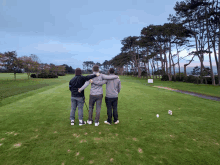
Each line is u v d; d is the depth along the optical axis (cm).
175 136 325
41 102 701
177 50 2991
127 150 266
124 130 360
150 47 4088
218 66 1930
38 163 228
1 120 435
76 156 247
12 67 3003
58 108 585
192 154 253
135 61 6259
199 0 2006
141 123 410
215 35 1994
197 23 2284
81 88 369
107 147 277
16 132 347
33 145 285
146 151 263
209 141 302
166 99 786
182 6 2223
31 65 3441
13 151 262
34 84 1864
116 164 225
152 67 4334
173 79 3128
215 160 235
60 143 293
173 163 227
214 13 1922
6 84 1861
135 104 660
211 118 456
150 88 1392
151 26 3309
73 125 395
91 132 348
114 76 391
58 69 7000
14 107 599
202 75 2200
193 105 644
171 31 2775
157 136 325
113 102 403
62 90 1171
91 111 400
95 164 225
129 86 1571
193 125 394
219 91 1185
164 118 456
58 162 230
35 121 427
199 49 2341
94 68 381
